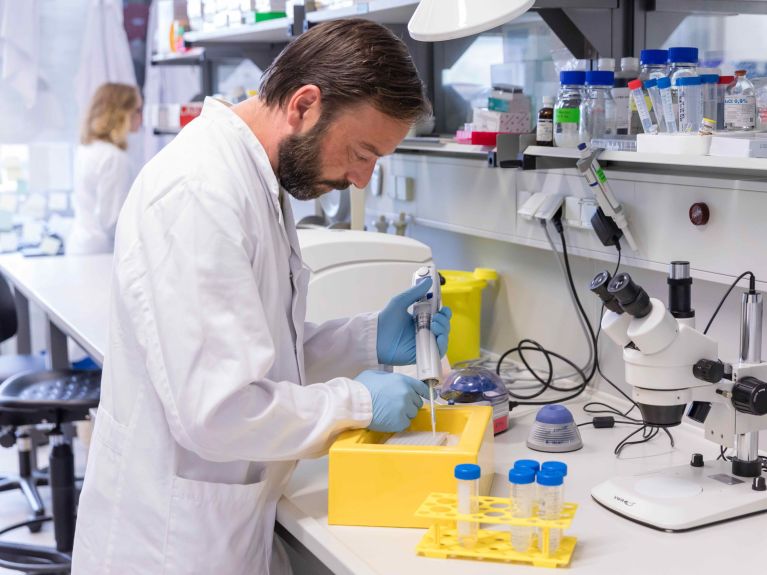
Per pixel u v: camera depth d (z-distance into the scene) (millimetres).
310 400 1413
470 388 1835
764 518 1410
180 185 1337
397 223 2748
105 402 1505
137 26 4930
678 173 1781
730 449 1706
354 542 1349
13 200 4801
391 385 1489
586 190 1958
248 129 1442
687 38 1962
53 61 4770
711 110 1696
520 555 1273
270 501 1520
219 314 1294
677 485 1465
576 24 1954
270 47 3613
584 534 1363
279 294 1482
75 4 4750
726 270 1646
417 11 1480
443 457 1376
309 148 1408
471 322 2420
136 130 4695
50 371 3135
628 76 1978
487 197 2318
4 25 4543
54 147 4836
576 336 2227
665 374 1396
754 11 1809
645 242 1829
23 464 3562
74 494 2951
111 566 1448
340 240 2221
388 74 1364
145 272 1353
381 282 2248
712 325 1845
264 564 1526
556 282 2277
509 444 1794
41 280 3457
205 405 1278
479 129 2248
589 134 1924
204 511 1413
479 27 1400
